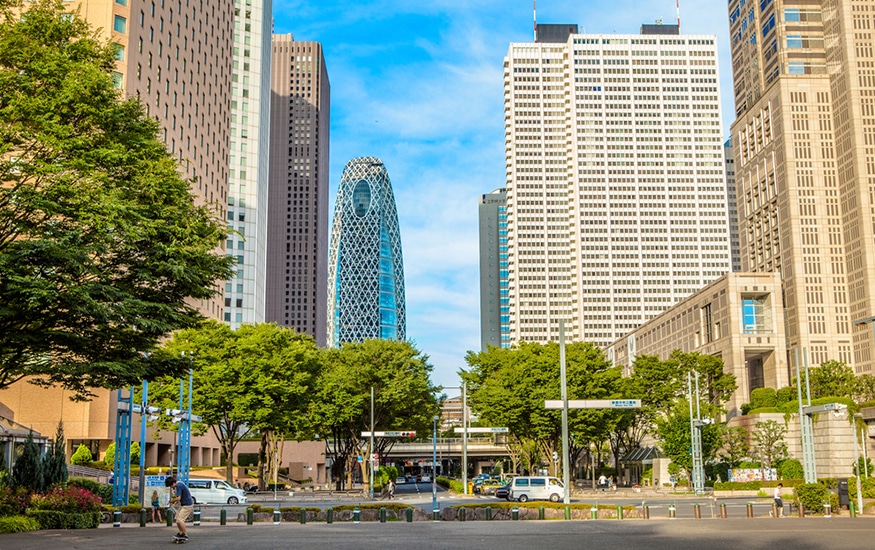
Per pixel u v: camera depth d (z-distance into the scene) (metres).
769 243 174.38
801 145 167.75
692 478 81.75
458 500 63.38
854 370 158.12
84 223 26.73
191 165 102.25
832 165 167.25
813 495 42.25
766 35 183.00
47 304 26.69
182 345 67.38
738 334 122.62
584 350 76.88
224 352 67.44
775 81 172.00
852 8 167.12
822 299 161.88
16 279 24.89
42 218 28.33
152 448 85.88
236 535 28.53
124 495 41.22
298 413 70.94
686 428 81.19
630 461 116.06
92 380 30.81
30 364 30.72
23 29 30.02
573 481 97.12
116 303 28.02
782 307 123.88
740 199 188.62
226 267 32.34
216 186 116.06
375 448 82.19
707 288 132.12
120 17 77.06
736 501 59.34
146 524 35.75
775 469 82.19
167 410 47.69
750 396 116.81
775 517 39.31
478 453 150.62
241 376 66.38
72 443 74.69
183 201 31.41
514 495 60.56
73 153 28.27
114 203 26.75
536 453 84.56
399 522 37.31
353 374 75.56
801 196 165.50
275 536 28.03
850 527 31.55
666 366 94.12
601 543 25.12
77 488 34.28
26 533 27.98
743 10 195.75
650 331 162.25
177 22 96.00
